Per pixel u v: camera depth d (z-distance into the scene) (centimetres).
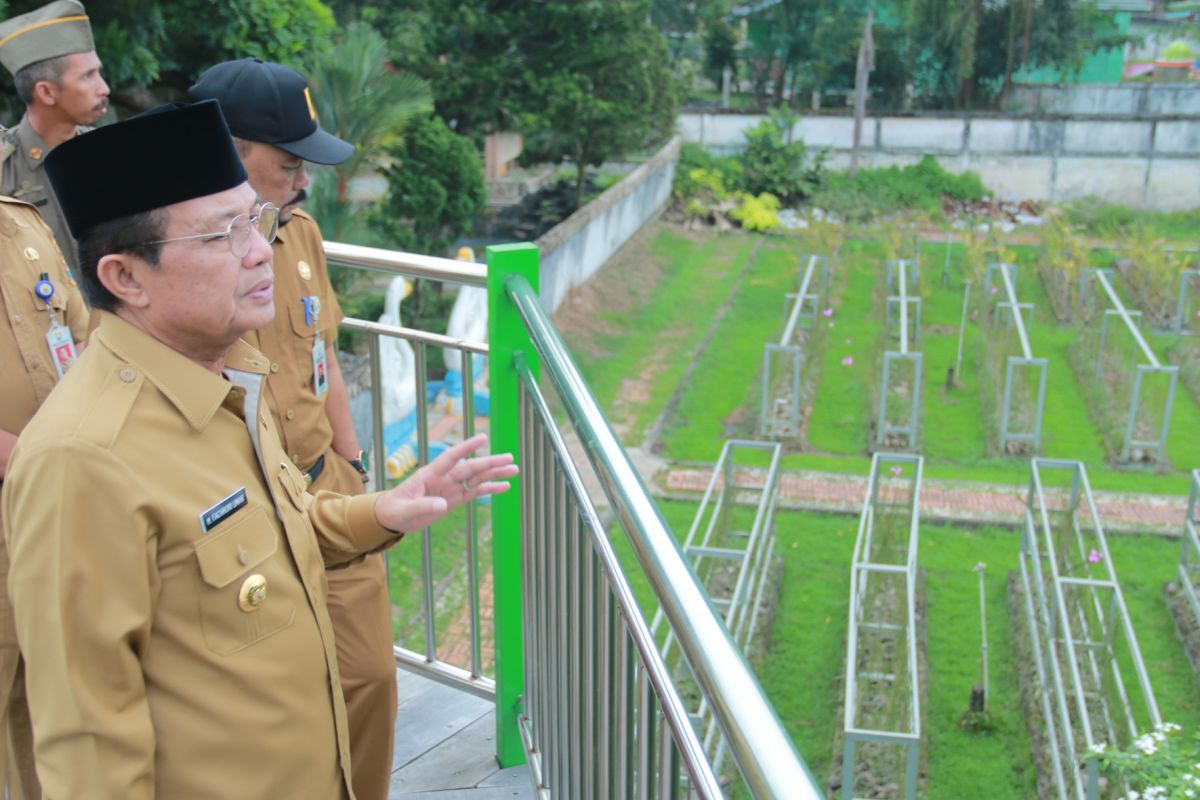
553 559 191
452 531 1171
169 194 123
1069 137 3244
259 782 134
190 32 1012
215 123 125
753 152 3191
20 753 176
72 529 119
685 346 2145
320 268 225
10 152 246
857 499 1563
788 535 1464
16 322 187
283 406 217
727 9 3753
